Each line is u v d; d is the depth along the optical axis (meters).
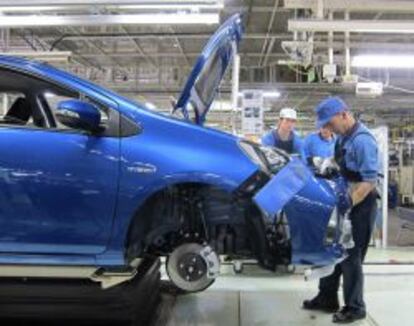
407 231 11.59
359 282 4.34
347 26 6.54
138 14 5.88
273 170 3.45
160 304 4.77
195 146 3.37
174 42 12.27
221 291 5.28
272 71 14.78
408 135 20.20
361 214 4.30
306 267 3.53
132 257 3.41
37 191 3.27
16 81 3.57
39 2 5.48
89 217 3.29
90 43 12.41
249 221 3.56
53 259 3.33
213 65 4.05
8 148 3.29
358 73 13.55
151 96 15.29
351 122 4.40
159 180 3.29
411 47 10.40
